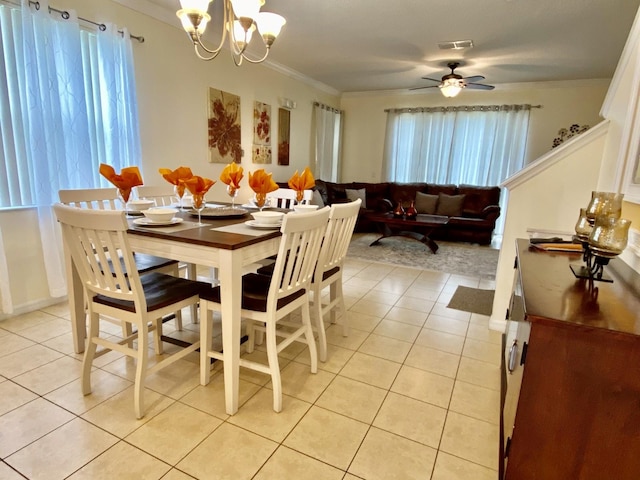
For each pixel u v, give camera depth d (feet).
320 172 22.72
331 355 7.62
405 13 11.25
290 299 6.18
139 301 5.29
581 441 3.50
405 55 15.49
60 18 8.82
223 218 7.47
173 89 12.34
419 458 4.99
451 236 19.75
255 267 12.69
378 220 17.66
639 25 6.23
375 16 11.53
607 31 12.06
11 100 8.28
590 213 5.51
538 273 4.72
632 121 6.02
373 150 24.52
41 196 8.84
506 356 6.04
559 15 11.00
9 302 8.64
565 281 4.42
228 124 14.98
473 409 6.02
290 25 12.40
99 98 9.84
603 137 7.68
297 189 8.09
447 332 8.82
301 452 5.01
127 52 10.34
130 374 6.64
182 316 9.36
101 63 9.85
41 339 7.80
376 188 23.02
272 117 17.88
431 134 22.35
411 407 6.03
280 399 5.75
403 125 23.15
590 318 3.36
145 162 11.65
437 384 6.69
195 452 4.93
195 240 5.49
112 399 5.95
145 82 11.35
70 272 6.93
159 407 5.80
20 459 4.72
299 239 5.90
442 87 15.98
